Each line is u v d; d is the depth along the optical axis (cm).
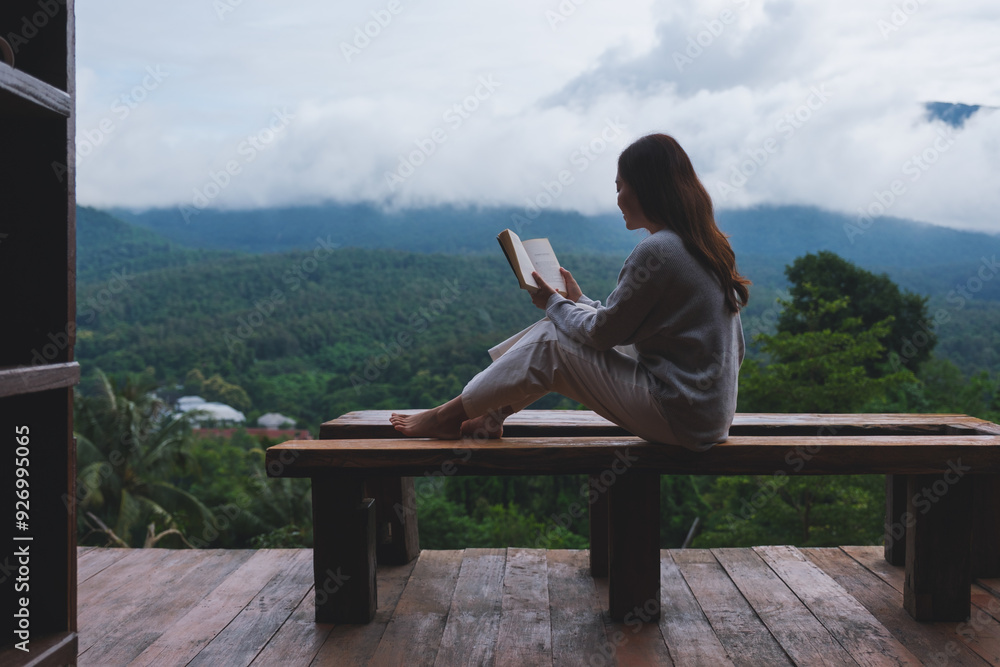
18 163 114
